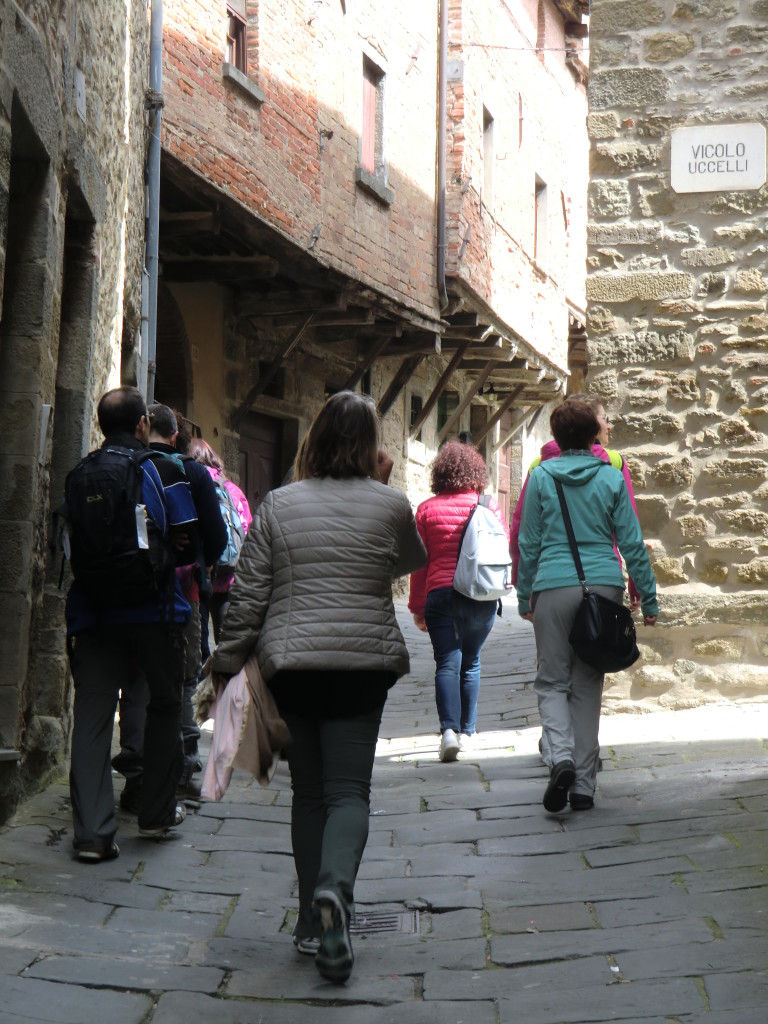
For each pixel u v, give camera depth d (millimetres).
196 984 3719
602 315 8211
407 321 16984
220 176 11852
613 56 8266
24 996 3494
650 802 5719
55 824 5297
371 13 15703
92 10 6773
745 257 8039
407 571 4293
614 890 4523
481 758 7188
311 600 3961
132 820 5617
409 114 16969
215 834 5523
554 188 24719
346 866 3734
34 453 5527
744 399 7973
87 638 5051
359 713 3988
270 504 4090
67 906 4344
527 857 5062
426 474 21703
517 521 6590
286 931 4316
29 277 5605
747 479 7922
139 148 9375
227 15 12227
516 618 15633
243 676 4004
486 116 20141
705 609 7902
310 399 17484
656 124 8195
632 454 8125
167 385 14000
